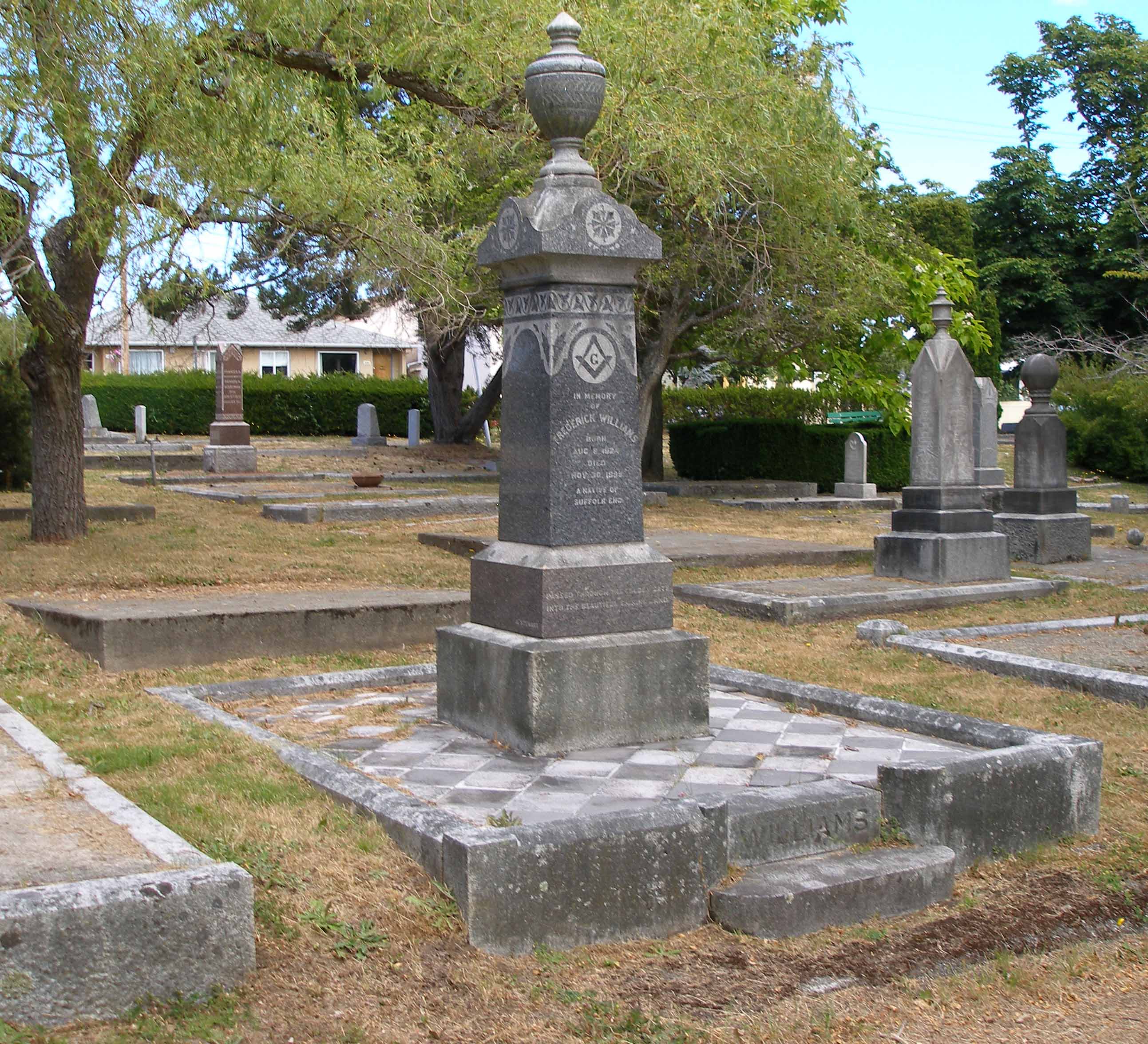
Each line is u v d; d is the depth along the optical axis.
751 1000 4.45
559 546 6.62
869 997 4.54
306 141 12.55
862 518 21.66
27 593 10.38
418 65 13.27
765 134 16.75
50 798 5.07
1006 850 5.82
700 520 20.25
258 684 7.91
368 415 32.78
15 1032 3.72
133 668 8.45
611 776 6.03
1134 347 36.00
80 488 13.61
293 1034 3.93
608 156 14.96
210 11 11.38
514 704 6.52
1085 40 40.53
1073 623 10.94
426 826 4.95
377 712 7.41
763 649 9.91
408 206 13.41
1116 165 39.66
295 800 5.47
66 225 11.92
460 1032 4.07
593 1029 4.15
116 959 3.93
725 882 5.08
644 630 6.77
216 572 11.79
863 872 5.21
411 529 16.58
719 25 15.64
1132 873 5.70
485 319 20.72
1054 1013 4.52
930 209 33.72
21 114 9.83
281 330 46.28
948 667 9.30
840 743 6.76
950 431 13.06
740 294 21.20
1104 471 32.34
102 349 42.31
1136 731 7.63
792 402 38.09
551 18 13.31
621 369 6.76
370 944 4.42
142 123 10.66
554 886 4.69
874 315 22.75
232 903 4.12
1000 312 39.88
